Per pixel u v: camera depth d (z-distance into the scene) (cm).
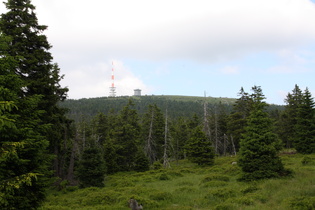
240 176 1947
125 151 4366
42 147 977
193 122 6556
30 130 898
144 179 2786
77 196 1883
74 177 2583
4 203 748
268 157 1878
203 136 3928
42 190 955
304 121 3519
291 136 4481
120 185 2380
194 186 2050
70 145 2872
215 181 2003
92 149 2531
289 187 1453
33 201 923
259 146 1897
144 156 3931
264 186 1555
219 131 5328
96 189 2152
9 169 845
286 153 3669
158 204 1440
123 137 4503
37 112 1023
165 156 4166
